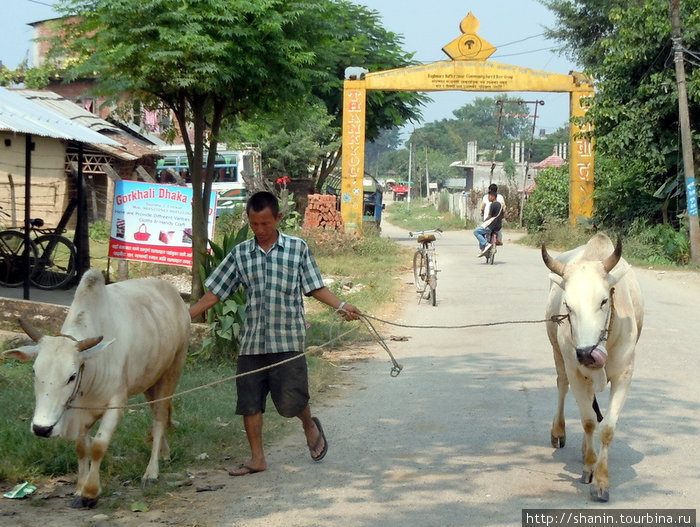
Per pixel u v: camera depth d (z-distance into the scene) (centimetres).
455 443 632
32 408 677
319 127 3164
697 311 1288
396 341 1058
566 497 515
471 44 2552
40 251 1472
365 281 1598
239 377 566
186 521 474
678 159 2108
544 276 1722
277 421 691
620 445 625
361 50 2741
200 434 643
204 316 996
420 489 531
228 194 2728
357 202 2564
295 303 564
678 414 709
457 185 8819
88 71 938
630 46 2133
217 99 1021
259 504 504
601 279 503
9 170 2108
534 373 867
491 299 1389
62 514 480
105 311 509
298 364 564
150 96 1042
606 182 2523
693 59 2081
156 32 931
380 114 2938
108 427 496
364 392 795
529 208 3177
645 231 2145
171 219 1162
